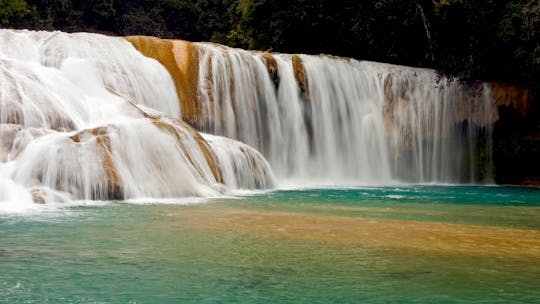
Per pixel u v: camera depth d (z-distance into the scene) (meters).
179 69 22.25
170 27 60.03
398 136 27.91
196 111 22.20
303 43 37.72
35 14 46.66
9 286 6.19
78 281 6.42
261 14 38.31
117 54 20.83
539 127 28.69
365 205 14.64
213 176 16.64
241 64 23.92
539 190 24.11
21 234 8.98
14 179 12.94
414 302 5.89
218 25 58.72
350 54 36.22
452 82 29.14
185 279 6.59
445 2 28.41
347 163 26.62
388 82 28.14
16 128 14.08
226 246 8.32
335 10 35.22
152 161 14.90
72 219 10.55
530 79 28.58
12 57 18.91
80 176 13.48
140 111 17.88
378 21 32.75
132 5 57.53
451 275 6.91
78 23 52.88
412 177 28.19
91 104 17.23
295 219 11.18
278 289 6.27
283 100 25.17
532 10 28.45
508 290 6.34
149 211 11.83
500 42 28.84
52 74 17.33
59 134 14.06
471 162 28.91
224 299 5.90
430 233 9.80
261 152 24.19
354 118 27.05
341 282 6.56
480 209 14.60
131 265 7.13
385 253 8.03
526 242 9.11
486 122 28.72
